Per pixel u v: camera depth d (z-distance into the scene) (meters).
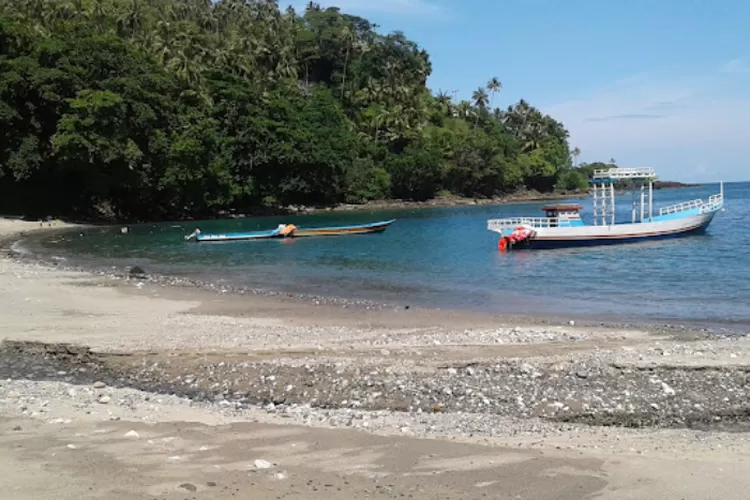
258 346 15.52
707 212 47.50
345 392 12.05
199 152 74.50
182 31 97.44
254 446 8.62
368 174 109.31
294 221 76.31
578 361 13.72
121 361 14.23
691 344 15.64
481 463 8.12
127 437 8.81
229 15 123.75
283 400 11.75
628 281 28.88
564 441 9.31
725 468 7.99
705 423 10.57
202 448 8.47
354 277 30.88
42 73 61.88
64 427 9.26
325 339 16.50
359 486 7.25
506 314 21.23
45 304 21.38
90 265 34.78
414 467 7.95
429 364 13.62
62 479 7.13
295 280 29.81
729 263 33.62
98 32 76.94
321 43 137.25
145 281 27.91
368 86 129.62
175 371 13.49
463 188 129.12
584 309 22.23
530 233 42.34
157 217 77.06
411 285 28.27
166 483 7.09
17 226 60.47
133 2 103.06
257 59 105.25
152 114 68.00
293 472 7.66
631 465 8.09
